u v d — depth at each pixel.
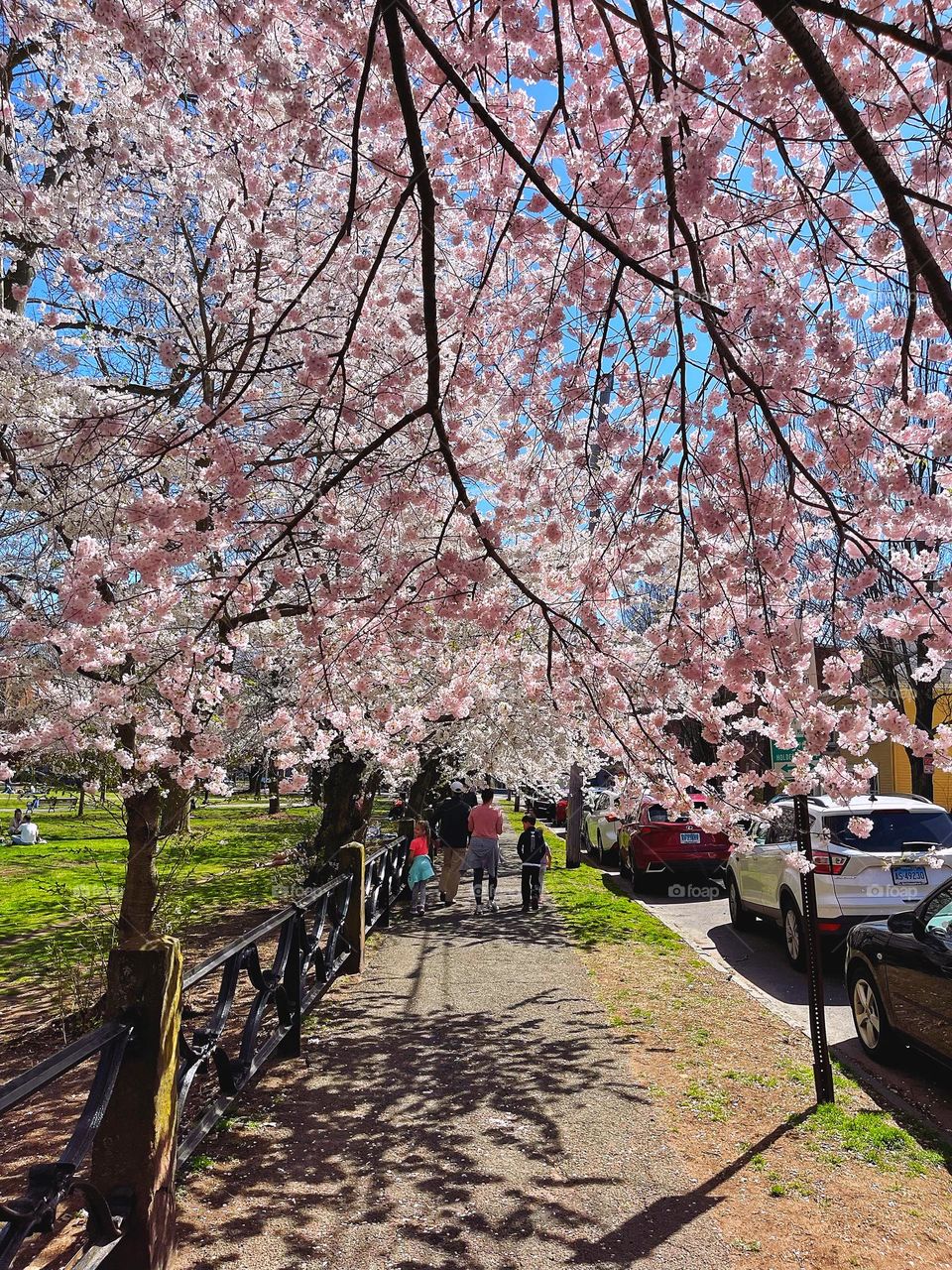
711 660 4.68
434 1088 5.75
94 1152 3.29
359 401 5.46
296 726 6.71
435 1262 3.69
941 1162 4.68
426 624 5.41
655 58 3.70
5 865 18.12
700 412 4.52
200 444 4.60
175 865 8.67
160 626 5.50
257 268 6.21
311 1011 7.60
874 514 4.30
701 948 11.10
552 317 5.20
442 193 5.07
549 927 11.84
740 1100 5.55
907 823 9.30
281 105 4.63
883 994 6.60
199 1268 3.62
